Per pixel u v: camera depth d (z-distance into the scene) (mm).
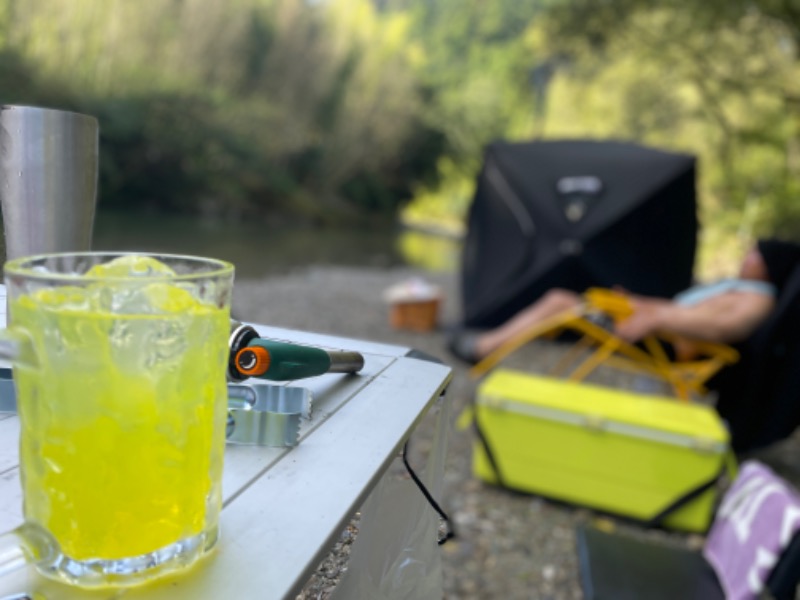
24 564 350
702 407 2400
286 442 508
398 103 29109
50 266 370
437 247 21203
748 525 1210
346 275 10383
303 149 25984
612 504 2215
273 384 589
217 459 380
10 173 584
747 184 11602
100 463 327
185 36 20125
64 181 597
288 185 24250
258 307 6430
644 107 12992
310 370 617
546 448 2275
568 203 3764
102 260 396
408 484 627
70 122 597
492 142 4262
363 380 672
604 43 11164
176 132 18969
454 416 3273
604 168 3771
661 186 3613
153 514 341
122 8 16750
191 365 345
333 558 506
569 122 17812
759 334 2482
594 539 1431
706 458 2096
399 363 741
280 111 24000
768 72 10742
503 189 4020
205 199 20688
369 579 588
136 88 17812
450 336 3660
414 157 31391
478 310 3998
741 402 2582
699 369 2691
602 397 2385
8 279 330
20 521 392
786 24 9664
